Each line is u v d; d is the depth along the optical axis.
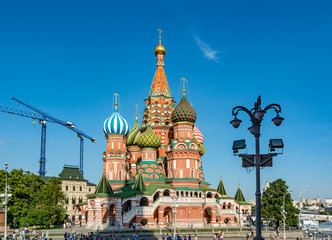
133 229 98.38
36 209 114.50
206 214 123.00
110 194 103.31
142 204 112.00
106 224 102.81
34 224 110.62
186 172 115.62
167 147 122.31
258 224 25.39
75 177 175.75
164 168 124.69
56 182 131.00
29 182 123.50
